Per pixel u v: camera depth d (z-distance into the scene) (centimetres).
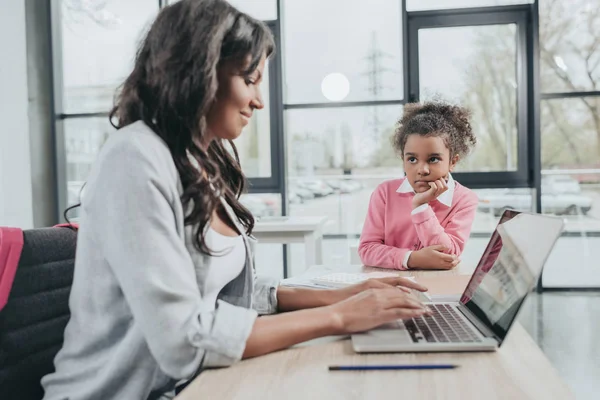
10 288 76
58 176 418
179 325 63
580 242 384
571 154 382
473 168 393
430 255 138
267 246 414
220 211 89
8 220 398
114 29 418
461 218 167
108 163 69
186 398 55
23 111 396
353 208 409
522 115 386
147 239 65
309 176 411
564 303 354
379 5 397
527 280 67
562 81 380
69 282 87
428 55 394
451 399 52
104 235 67
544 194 387
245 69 78
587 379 220
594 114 379
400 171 401
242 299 89
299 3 405
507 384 56
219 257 80
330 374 61
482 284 86
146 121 75
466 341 68
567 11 376
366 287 95
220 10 76
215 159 102
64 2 421
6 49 392
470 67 389
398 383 57
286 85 409
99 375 71
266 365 64
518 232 79
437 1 389
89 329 73
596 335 282
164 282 64
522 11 381
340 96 405
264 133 409
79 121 425
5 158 396
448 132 157
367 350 68
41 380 76
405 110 174
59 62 421
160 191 69
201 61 73
